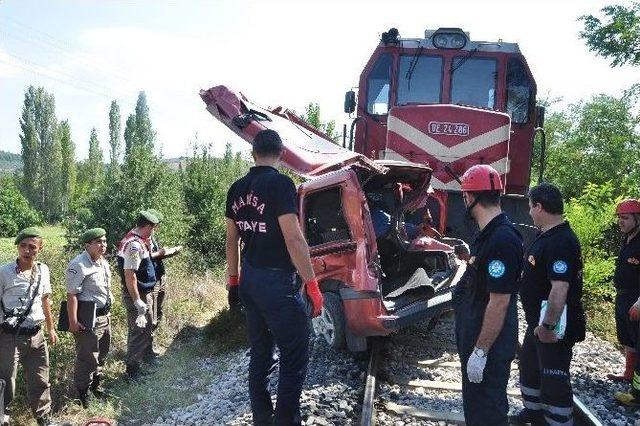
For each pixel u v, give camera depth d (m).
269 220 3.54
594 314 8.59
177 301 9.80
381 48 9.50
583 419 4.81
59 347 7.13
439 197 8.41
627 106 19.20
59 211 58.81
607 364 6.56
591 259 9.67
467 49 9.34
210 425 5.28
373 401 5.11
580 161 20.22
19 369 6.61
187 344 8.51
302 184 6.71
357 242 6.11
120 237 12.81
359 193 6.13
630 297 5.86
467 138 8.34
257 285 3.60
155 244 8.02
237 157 19.92
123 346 8.11
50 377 6.82
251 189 3.62
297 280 3.71
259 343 3.89
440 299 6.26
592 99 20.16
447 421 4.91
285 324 3.59
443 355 6.65
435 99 9.39
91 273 6.26
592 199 10.55
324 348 6.83
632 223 5.84
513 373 6.05
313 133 8.40
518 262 3.26
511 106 9.27
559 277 4.00
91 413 6.11
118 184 13.22
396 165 6.75
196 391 6.60
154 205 13.15
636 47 12.00
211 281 11.48
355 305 6.00
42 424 5.82
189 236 14.48
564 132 23.34
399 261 7.18
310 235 6.75
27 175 59.59
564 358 4.22
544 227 4.26
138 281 7.12
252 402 3.92
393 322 5.87
